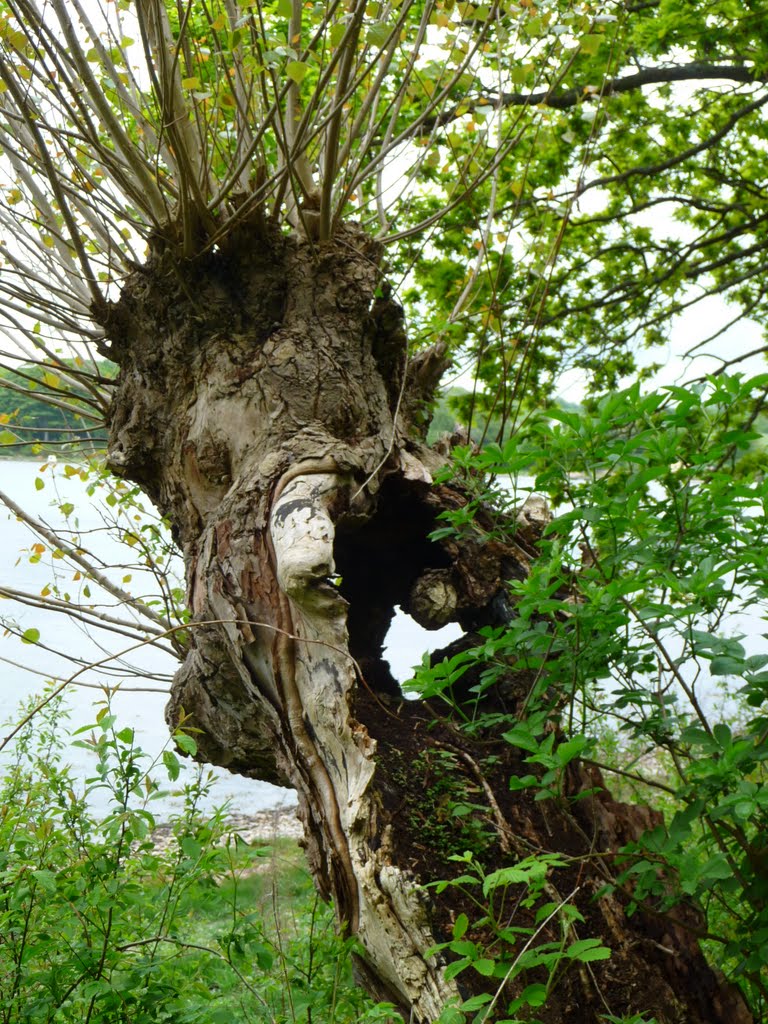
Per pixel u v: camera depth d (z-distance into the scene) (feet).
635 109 29.27
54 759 14.53
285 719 9.20
